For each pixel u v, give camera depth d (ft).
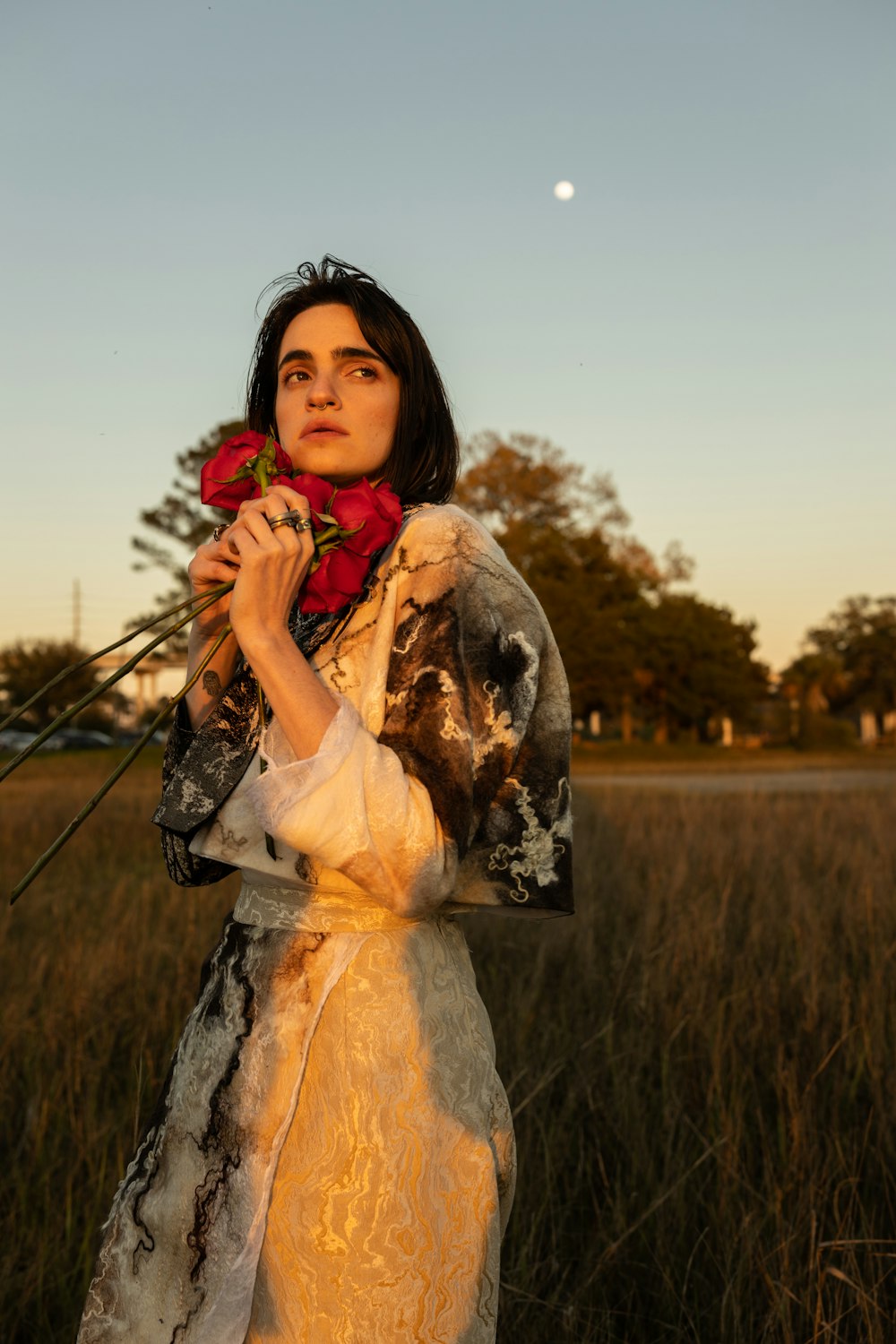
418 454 5.20
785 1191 8.05
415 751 3.96
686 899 17.90
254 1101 4.17
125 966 13.69
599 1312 7.12
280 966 4.29
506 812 4.52
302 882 4.28
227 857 4.44
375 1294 3.97
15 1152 8.84
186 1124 4.35
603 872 20.93
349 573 4.10
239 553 3.99
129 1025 11.76
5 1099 9.90
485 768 4.19
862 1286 6.57
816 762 118.73
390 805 3.69
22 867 25.73
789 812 35.53
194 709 4.97
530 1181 8.48
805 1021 11.28
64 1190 8.45
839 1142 8.63
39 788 53.31
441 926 4.55
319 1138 4.08
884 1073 9.90
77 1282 7.48
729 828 30.60
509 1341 6.86
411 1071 4.17
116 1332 4.33
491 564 4.44
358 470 4.91
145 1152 4.50
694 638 161.89
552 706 4.62
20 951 15.49
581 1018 11.96
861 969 13.51
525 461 136.15
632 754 138.31
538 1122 9.05
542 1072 10.14
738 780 76.54
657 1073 10.55
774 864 21.81
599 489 141.18
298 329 4.95
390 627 4.33
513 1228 8.02
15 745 151.94
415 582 4.34
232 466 4.40
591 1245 7.79
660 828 29.48
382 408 4.91
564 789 4.59
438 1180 4.15
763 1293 7.15
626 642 155.94
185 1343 4.09
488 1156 4.32
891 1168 8.49
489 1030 4.63
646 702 169.58
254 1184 4.09
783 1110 9.39
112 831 33.40
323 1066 4.13
